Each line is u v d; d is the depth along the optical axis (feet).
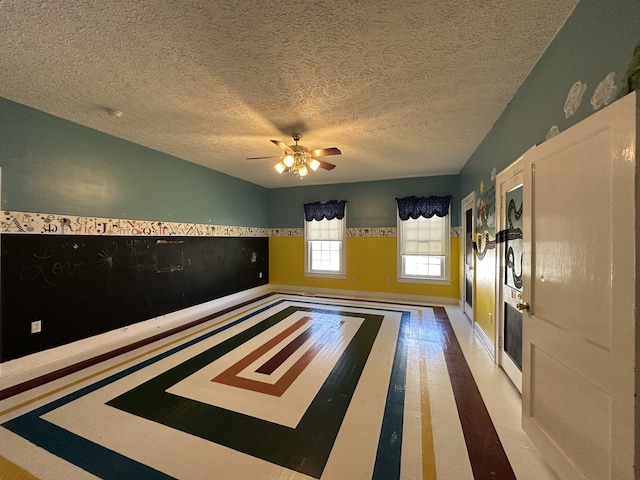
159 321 12.96
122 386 7.60
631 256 3.26
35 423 6.07
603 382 3.66
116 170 11.15
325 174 17.53
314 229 20.79
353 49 5.87
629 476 3.28
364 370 8.56
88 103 8.30
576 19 4.76
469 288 13.91
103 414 6.40
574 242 4.21
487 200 10.43
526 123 6.93
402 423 6.11
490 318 9.85
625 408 3.34
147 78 6.95
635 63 3.51
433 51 5.95
